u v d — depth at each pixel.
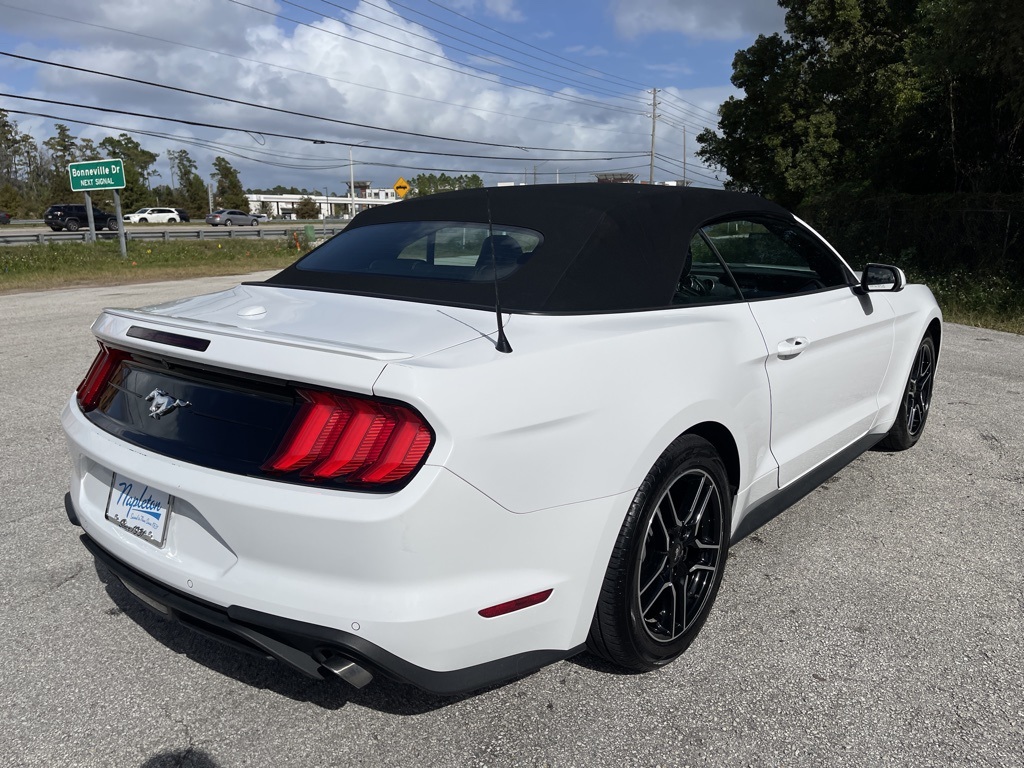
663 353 2.40
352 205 65.75
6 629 2.74
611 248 2.60
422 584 1.91
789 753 2.11
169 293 15.80
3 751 2.13
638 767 2.07
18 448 4.72
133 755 2.12
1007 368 7.21
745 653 2.59
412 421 1.88
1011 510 3.79
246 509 1.93
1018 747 2.13
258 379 1.99
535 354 2.10
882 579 3.09
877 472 4.32
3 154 101.25
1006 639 2.67
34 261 22.75
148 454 2.16
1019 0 13.07
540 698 2.37
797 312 3.17
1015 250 13.63
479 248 2.69
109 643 2.67
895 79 23.06
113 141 102.25
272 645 1.98
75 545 3.41
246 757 2.12
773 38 25.77
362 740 2.19
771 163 26.27
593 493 2.14
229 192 112.81
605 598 2.26
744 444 2.75
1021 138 17.39
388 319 2.31
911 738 2.17
